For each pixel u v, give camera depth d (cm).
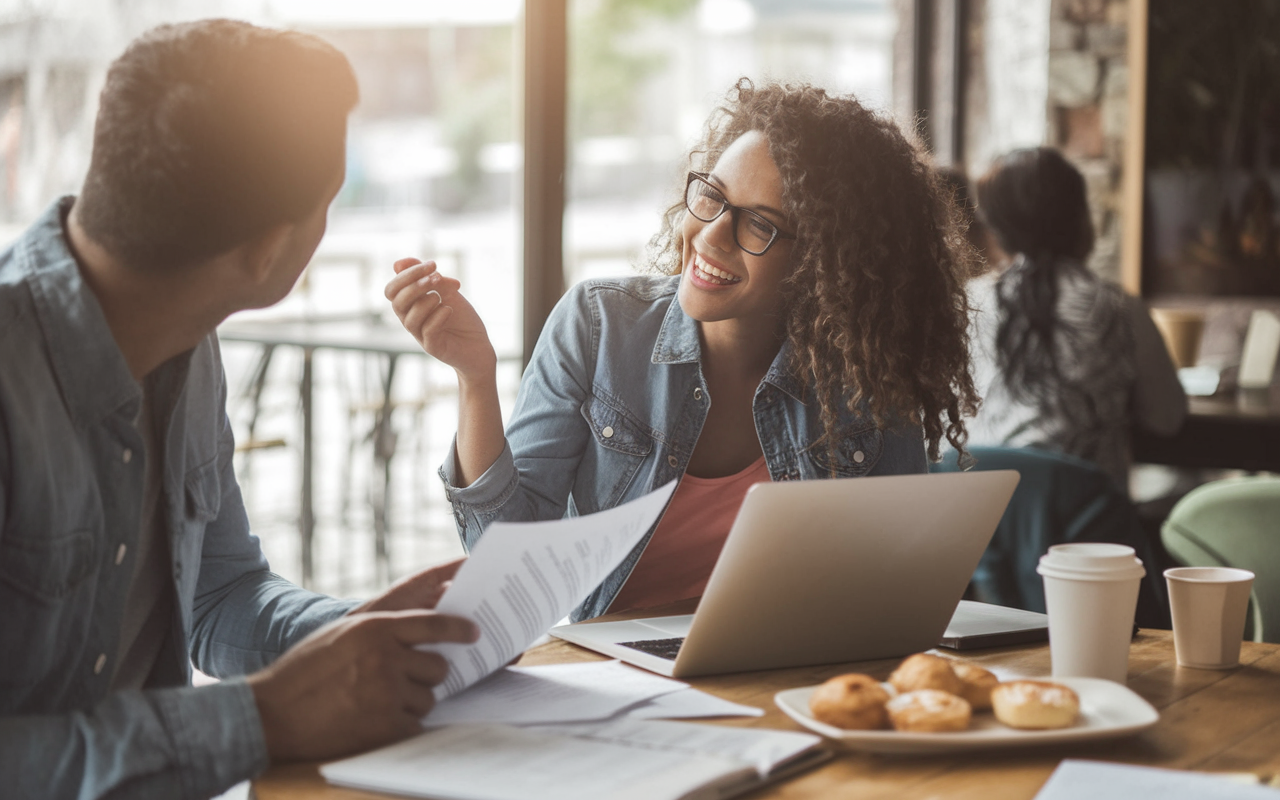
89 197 91
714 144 160
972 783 82
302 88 90
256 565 126
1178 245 397
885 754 87
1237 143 386
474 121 1466
